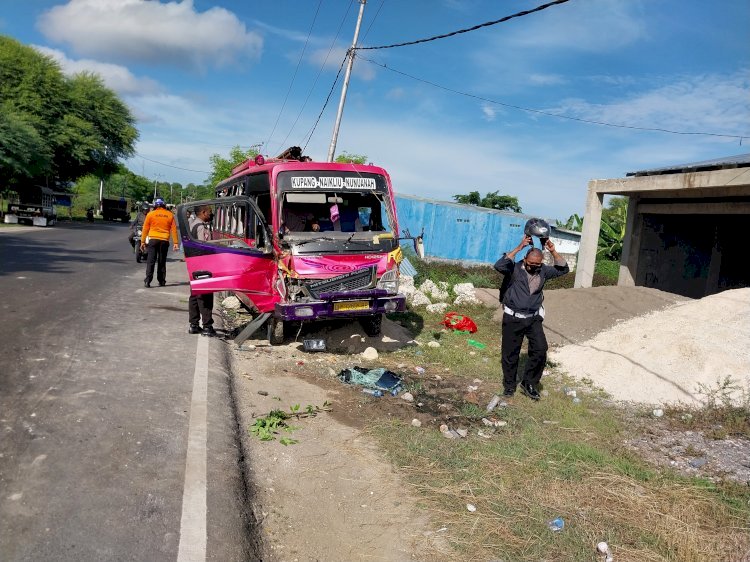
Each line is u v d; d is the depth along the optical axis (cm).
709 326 795
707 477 463
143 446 422
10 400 475
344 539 349
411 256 2170
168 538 317
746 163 1125
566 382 744
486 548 347
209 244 758
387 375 677
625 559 343
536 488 422
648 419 606
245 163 1082
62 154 4128
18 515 320
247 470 421
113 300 982
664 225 1608
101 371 578
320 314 725
